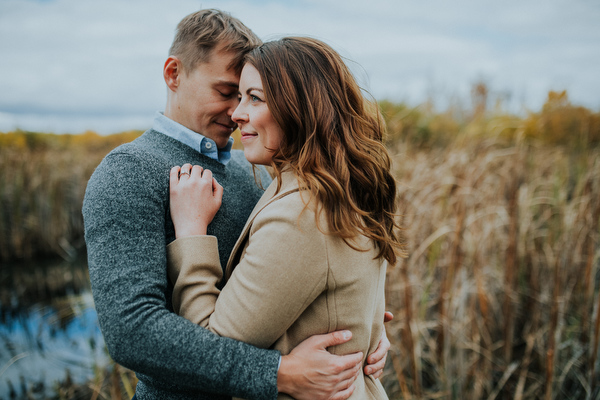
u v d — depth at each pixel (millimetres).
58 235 4918
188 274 917
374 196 982
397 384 2109
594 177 2936
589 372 2014
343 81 981
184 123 1153
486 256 2531
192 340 824
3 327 3088
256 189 1322
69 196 5207
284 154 977
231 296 872
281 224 852
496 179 2963
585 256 2471
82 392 2277
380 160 1011
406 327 1969
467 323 2186
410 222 2404
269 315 839
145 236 903
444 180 2570
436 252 2273
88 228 903
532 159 3277
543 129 3945
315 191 867
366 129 1036
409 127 4453
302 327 916
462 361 2053
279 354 867
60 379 2387
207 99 1109
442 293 2076
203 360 814
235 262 1023
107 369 2320
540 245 2721
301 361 866
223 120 1160
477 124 3574
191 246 932
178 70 1123
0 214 4652
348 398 962
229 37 1083
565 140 3957
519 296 2574
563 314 2246
